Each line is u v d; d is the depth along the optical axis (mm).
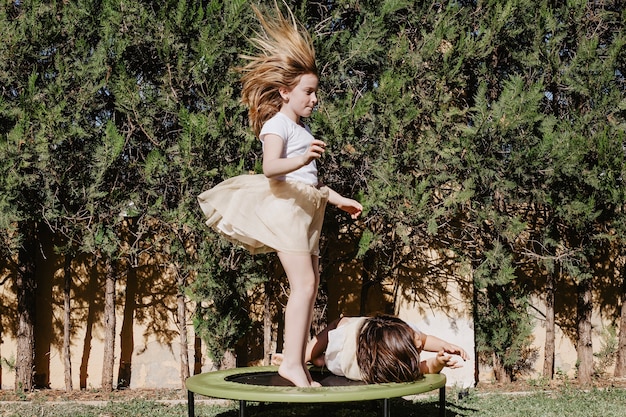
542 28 6047
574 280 7199
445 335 6816
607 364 7395
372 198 5461
